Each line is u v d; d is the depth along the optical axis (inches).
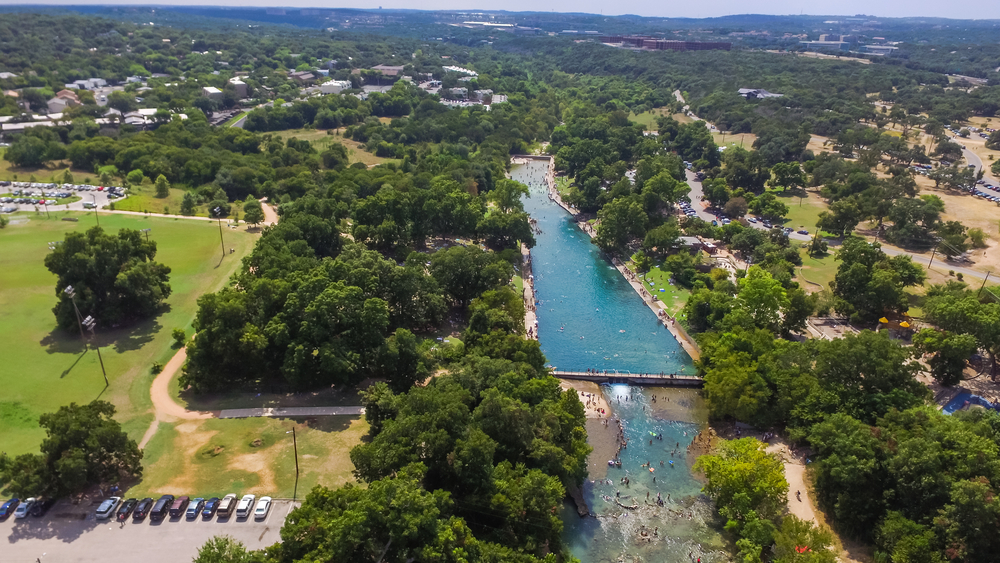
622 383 6584.6
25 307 6535.4
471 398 4842.5
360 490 3688.5
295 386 5526.6
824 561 3786.9
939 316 6466.5
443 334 7037.4
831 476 4493.1
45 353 5792.3
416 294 7003.0
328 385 5674.2
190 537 3841.0
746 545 4119.1
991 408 5570.9
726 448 4798.2
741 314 6702.8
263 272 6619.1
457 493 4242.1
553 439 4739.2
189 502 4094.5
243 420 5088.6
